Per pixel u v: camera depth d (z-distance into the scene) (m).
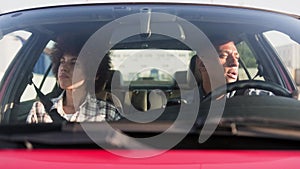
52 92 2.70
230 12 2.79
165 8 2.74
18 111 2.54
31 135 1.79
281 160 1.69
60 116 2.44
